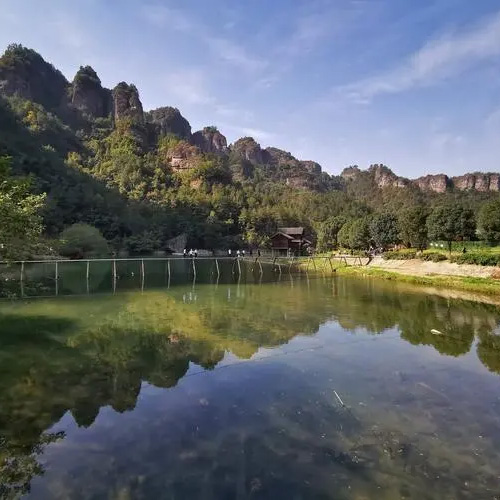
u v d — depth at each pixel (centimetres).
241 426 927
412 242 5088
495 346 1614
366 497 681
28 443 842
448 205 4662
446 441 864
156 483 710
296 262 6950
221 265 6706
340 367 1356
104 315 2161
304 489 700
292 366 1362
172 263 6994
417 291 3219
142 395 1103
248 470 753
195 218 11225
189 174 15175
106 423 935
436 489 703
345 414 993
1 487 696
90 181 10531
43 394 1097
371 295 3016
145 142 18088
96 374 1260
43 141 12938
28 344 1567
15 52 19125
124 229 9138
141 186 12762
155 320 2052
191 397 1093
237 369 1327
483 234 4644
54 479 719
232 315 2216
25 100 16088
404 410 1017
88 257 6350
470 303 2625
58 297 2817
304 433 895
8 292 2805
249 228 11612
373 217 6475
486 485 715
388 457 801
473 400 1081
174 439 863
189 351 1523
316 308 2450
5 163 1602
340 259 6234
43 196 1881
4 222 1581
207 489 695
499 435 891
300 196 16512
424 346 1617
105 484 706
